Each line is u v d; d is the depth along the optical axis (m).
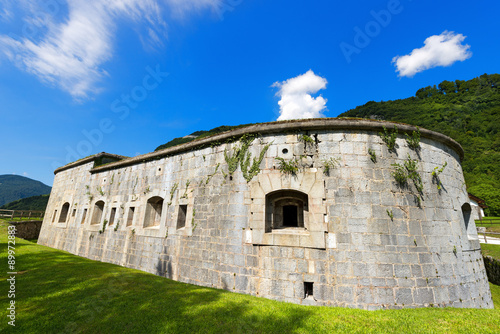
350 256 6.71
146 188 11.66
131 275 8.58
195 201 9.41
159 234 10.24
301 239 7.12
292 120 7.98
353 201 7.08
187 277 8.73
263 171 8.05
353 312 5.72
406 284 6.53
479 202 28.19
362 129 7.71
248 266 7.52
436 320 5.26
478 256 8.19
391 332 4.64
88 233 14.18
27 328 4.44
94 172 15.73
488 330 4.73
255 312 5.50
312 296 6.76
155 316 5.12
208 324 4.82
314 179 7.44
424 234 7.06
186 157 10.36
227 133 8.99
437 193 7.68
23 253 11.49
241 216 8.02
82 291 6.46
